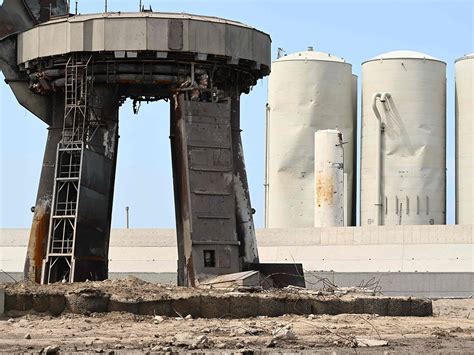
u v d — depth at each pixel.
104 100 62.56
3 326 51.16
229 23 62.62
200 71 61.94
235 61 62.75
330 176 100.88
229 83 64.50
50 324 51.62
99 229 61.59
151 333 49.31
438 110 107.25
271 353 43.50
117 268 96.38
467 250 92.19
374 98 106.44
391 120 106.31
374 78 107.00
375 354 43.88
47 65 63.34
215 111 61.28
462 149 107.25
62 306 54.22
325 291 60.75
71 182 61.44
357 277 91.00
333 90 109.06
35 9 66.06
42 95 65.25
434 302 75.00
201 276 59.38
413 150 106.12
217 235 60.12
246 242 63.50
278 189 109.06
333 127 108.94
